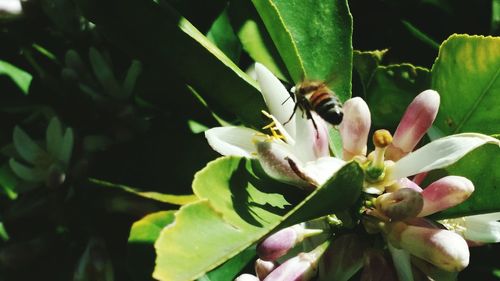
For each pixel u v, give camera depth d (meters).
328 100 0.32
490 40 0.33
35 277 0.35
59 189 0.35
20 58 0.37
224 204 0.30
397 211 0.30
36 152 0.36
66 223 0.36
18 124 0.37
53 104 0.36
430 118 0.31
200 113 0.36
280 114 0.32
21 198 0.36
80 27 0.37
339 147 0.33
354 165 0.28
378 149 0.31
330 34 0.34
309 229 0.31
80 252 0.36
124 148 0.35
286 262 0.31
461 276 0.34
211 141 0.31
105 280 0.35
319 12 0.34
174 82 0.36
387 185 0.31
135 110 0.36
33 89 0.37
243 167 0.31
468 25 0.38
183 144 0.35
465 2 0.38
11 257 0.35
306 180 0.30
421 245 0.30
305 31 0.34
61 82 0.36
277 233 0.30
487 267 0.34
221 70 0.33
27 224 0.36
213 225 0.29
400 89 0.34
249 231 0.29
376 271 0.31
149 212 0.35
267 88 0.32
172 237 0.28
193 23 0.37
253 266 0.34
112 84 0.36
